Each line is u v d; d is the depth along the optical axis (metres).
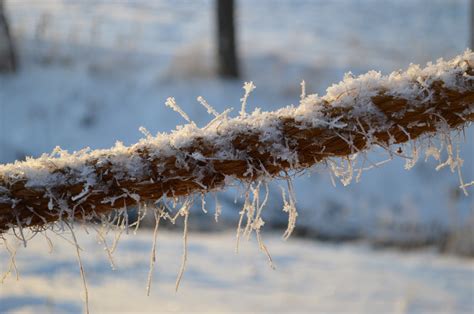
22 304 5.95
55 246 8.40
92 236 9.11
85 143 17.58
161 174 2.17
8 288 6.40
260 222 2.34
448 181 15.94
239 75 20.09
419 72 2.24
